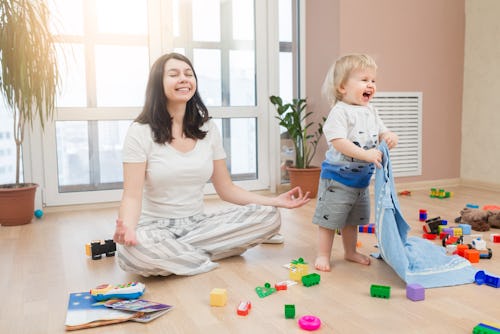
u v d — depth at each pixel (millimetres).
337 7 3229
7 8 2367
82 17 3006
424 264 1709
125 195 1736
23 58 2357
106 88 3104
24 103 2455
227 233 1858
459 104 3744
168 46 3189
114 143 3145
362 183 1772
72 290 1617
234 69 3406
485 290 1532
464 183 3775
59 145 3020
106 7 3055
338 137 1709
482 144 3602
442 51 3627
